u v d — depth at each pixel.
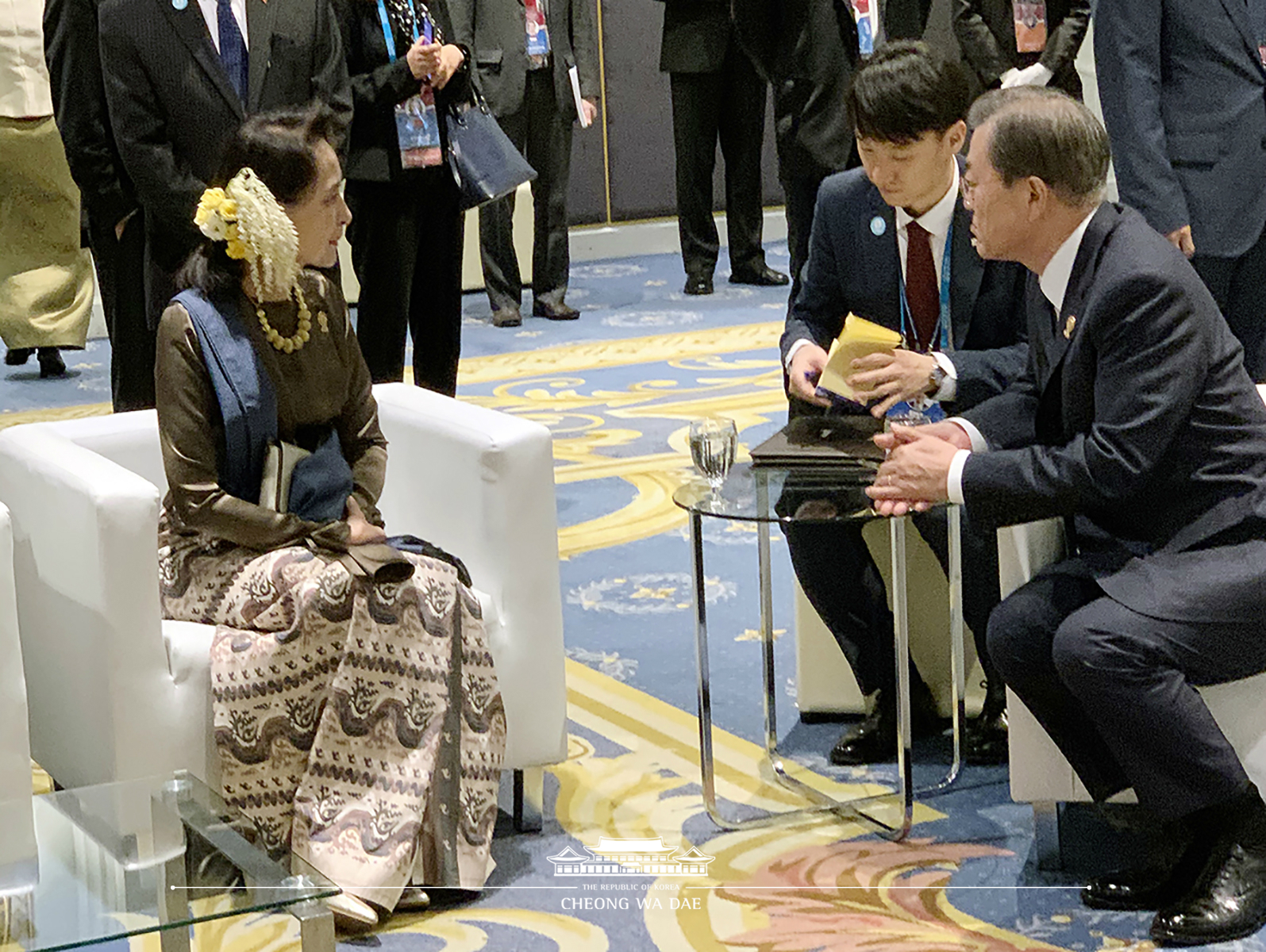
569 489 5.28
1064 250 2.77
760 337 7.50
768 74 5.32
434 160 4.73
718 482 3.07
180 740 2.83
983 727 3.38
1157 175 4.15
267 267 2.88
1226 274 4.26
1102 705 2.62
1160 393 2.63
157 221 4.25
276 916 2.81
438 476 3.15
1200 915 2.58
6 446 3.10
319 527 2.91
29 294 7.02
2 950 1.99
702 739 3.09
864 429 3.27
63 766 3.04
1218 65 4.12
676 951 2.64
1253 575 2.62
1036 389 3.02
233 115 4.21
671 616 4.21
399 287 4.82
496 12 7.36
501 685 3.01
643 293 8.66
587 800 3.23
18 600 3.10
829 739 3.49
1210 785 2.61
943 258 3.23
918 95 3.06
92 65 4.35
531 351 7.36
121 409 4.60
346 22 4.70
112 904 2.10
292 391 2.97
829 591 3.32
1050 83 5.30
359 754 2.80
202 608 2.94
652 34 9.65
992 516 2.77
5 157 6.80
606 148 9.70
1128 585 2.66
